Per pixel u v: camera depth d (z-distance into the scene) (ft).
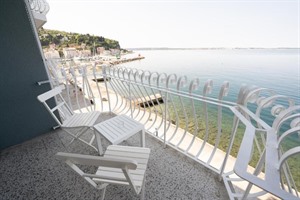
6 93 7.14
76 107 12.64
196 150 9.53
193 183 5.30
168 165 6.10
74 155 2.71
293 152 1.90
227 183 5.05
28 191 5.24
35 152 7.16
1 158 6.82
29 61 7.48
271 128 3.02
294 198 1.83
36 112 8.12
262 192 4.44
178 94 5.69
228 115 24.99
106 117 10.40
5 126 7.30
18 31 6.93
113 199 4.88
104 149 7.32
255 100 3.86
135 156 4.61
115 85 9.86
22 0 6.75
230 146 4.84
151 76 6.42
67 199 4.93
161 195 4.94
